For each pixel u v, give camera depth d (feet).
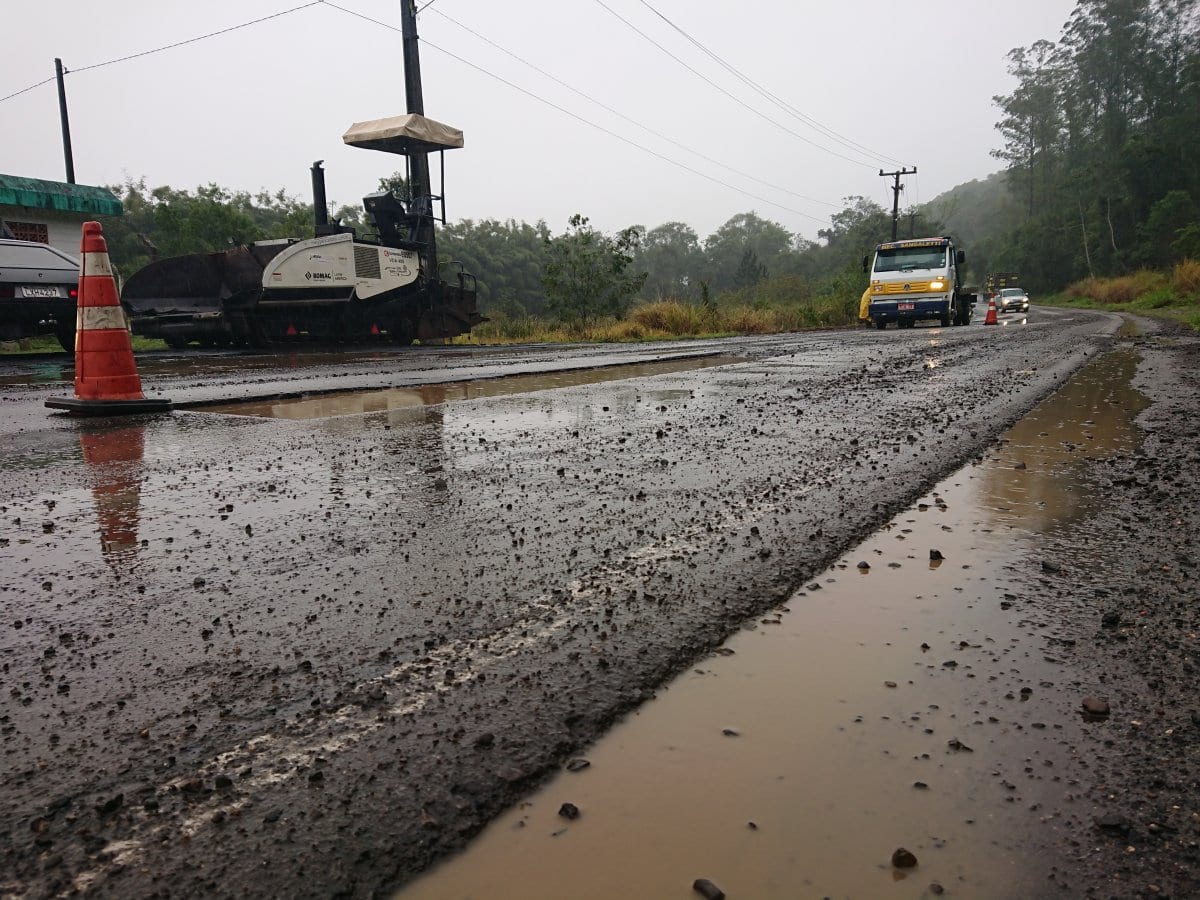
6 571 7.71
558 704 5.18
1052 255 273.13
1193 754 4.64
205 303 50.47
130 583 7.36
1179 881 3.63
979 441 14.70
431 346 54.95
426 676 5.53
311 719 4.94
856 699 5.32
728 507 10.08
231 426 16.75
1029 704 5.25
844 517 9.66
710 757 4.63
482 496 10.65
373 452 13.74
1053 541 8.84
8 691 5.28
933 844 3.90
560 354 42.06
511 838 3.92
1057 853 3.83
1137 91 255.50
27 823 3.90
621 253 83.46
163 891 3.48
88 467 12.59
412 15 71.10
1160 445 14.47
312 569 7.75
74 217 71.67
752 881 3.64
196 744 4.64
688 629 6.39
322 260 49.75
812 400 20.65
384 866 3.68
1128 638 6.27
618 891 3.57
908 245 79.71
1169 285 135.54
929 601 7.09
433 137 55.67
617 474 11.96
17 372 32.30
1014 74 325.01
